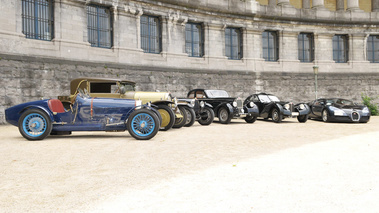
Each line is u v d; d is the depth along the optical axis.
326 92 28.39
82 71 17.97
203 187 4.07
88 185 4.20
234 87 25.30
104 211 3.22
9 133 10.87
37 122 8.75
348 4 30.14
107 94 11.45
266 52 27.78
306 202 3.43
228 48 26.23
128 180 4.45
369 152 6.68
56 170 5.06
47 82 16.45
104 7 19.98
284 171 4.92
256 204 3.38
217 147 7.47
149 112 8.69
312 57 29.08
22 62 15.58
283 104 16.30
